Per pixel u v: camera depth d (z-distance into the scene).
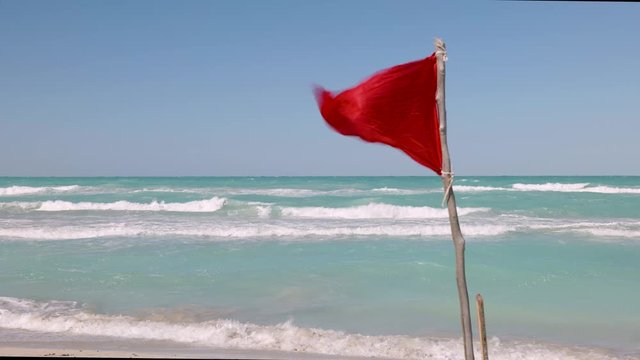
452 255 12.63
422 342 6.54
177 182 52.69
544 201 27.23
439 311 8.14
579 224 18.23
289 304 8.56
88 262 11.82
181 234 16.08
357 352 6.18
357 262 11.77
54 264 11.59
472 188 38.53
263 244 14.39
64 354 5.81
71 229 16.22
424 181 60.91
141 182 51.56
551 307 8.34
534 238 15.41
